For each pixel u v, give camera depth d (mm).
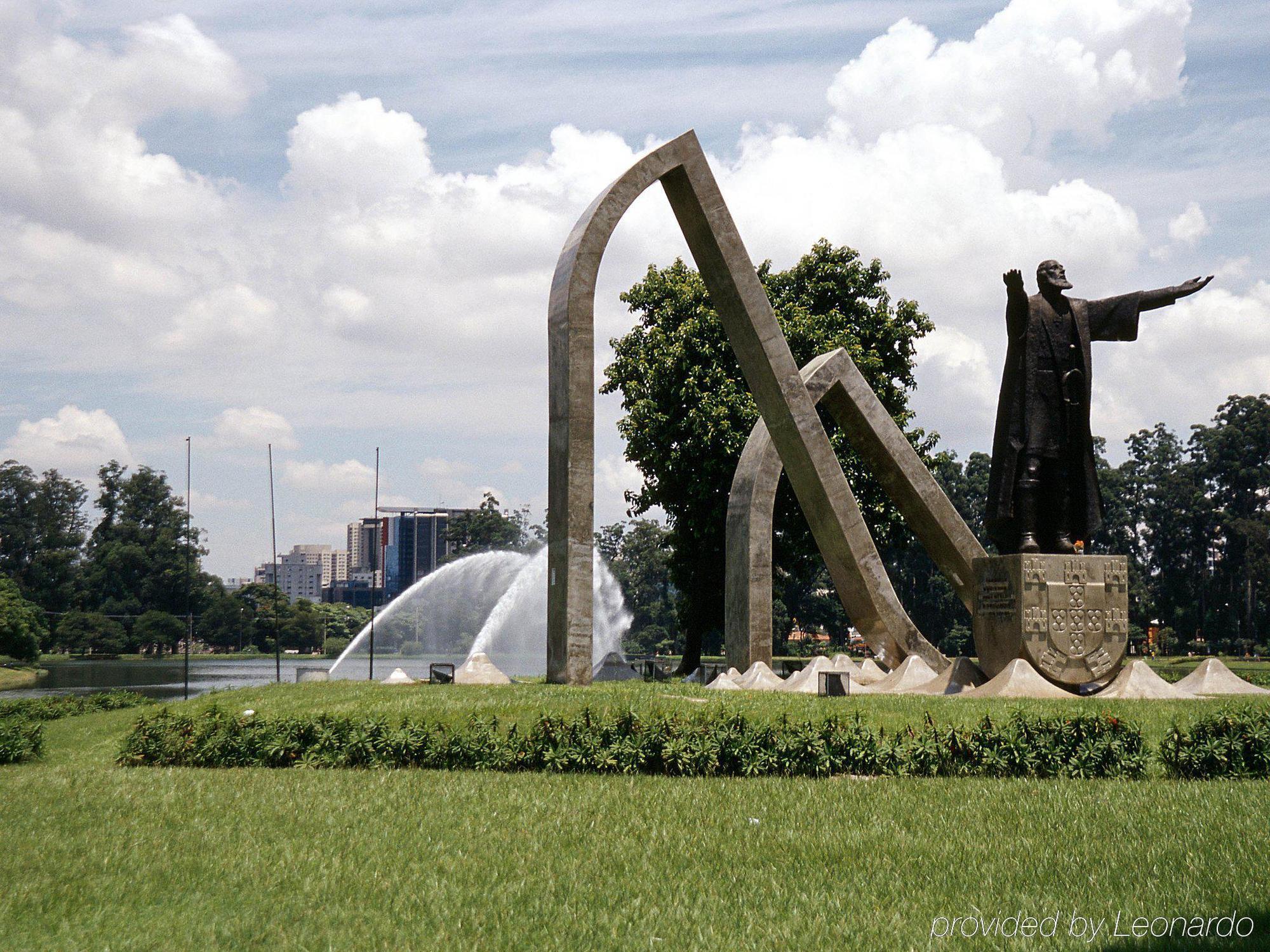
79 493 112812
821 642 88938
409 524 161750
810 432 23844
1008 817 10320
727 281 23656
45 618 97750
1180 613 77562
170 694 42844
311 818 10312
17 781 13000
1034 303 21438
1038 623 20312
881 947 6812
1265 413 77812
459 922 7258
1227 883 8078
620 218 22156
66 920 7348
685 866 8695
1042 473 21281
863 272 37281
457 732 13930
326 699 19625
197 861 8750
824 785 12008
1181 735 13398
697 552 37844
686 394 35344
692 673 36906
